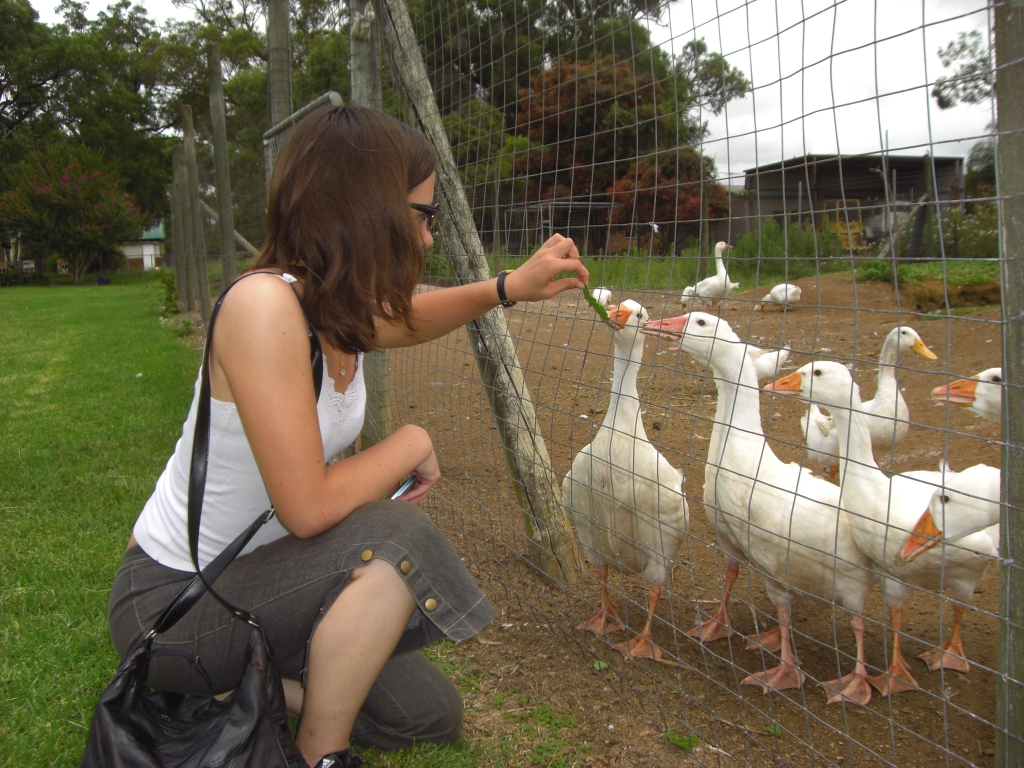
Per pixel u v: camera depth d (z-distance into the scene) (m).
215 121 6.78
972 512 2.30
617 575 3.47
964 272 7.47
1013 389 1.44
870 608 3.19
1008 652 1.53
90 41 36.69
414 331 1.86
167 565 1.66
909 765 2.15
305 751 1.59
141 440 5.29
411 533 1.63
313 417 1.48
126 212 32.47
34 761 2.06
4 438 5.39
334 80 5.08
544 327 7.43
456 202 3.01
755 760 2.14
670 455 4.66
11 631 2.74
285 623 1.63
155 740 1.36
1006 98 1.36
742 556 2.97
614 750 2.19
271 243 1.57
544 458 3.14
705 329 2.71
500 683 2.55
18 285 31.39
